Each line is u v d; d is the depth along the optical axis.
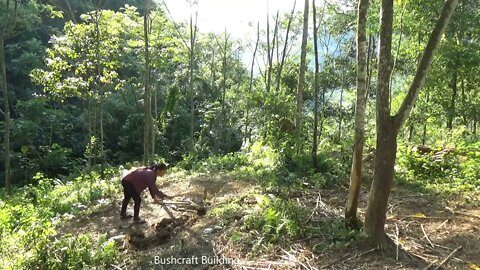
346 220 5.57
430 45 4.48
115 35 13.68
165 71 24.92
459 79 14.45
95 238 6.31
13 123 18.48
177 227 6.43
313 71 21.28
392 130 4.73
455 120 16.27
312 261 4.89
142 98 24.83
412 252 5.05
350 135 14.73
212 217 6.61
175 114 24.39
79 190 9.45
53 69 12.84
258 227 5.85
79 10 24.48
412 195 7.38
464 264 4.76
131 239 6.08
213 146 24.69
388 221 6.11
